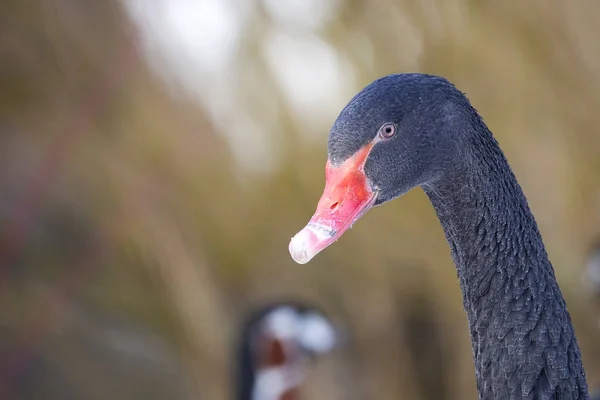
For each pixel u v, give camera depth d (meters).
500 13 11.70
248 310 12.01
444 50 11.69
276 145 11.80
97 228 12.21
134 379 12.16
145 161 11.98
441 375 12.18
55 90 11.98
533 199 11.87
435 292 12.02
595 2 11.73
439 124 4.91
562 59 11.73
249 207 11.97
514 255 4.99
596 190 11.77
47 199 12.20
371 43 11.73
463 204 5.02
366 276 12.05
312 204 11.91
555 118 11.75
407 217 11.98
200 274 11.95
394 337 12.14
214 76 11.75
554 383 4.86
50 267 12.42
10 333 12.27
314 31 11.73
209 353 11.98
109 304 12.34
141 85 11.84
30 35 11.82
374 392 12.27
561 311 4.97
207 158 11.88
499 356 4.96
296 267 12.12
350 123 4.95
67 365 12.28
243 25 11.66
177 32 11.73
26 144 12.13
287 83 11.73
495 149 5.07
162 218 12.00
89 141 12.06
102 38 11.88
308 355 11.60
